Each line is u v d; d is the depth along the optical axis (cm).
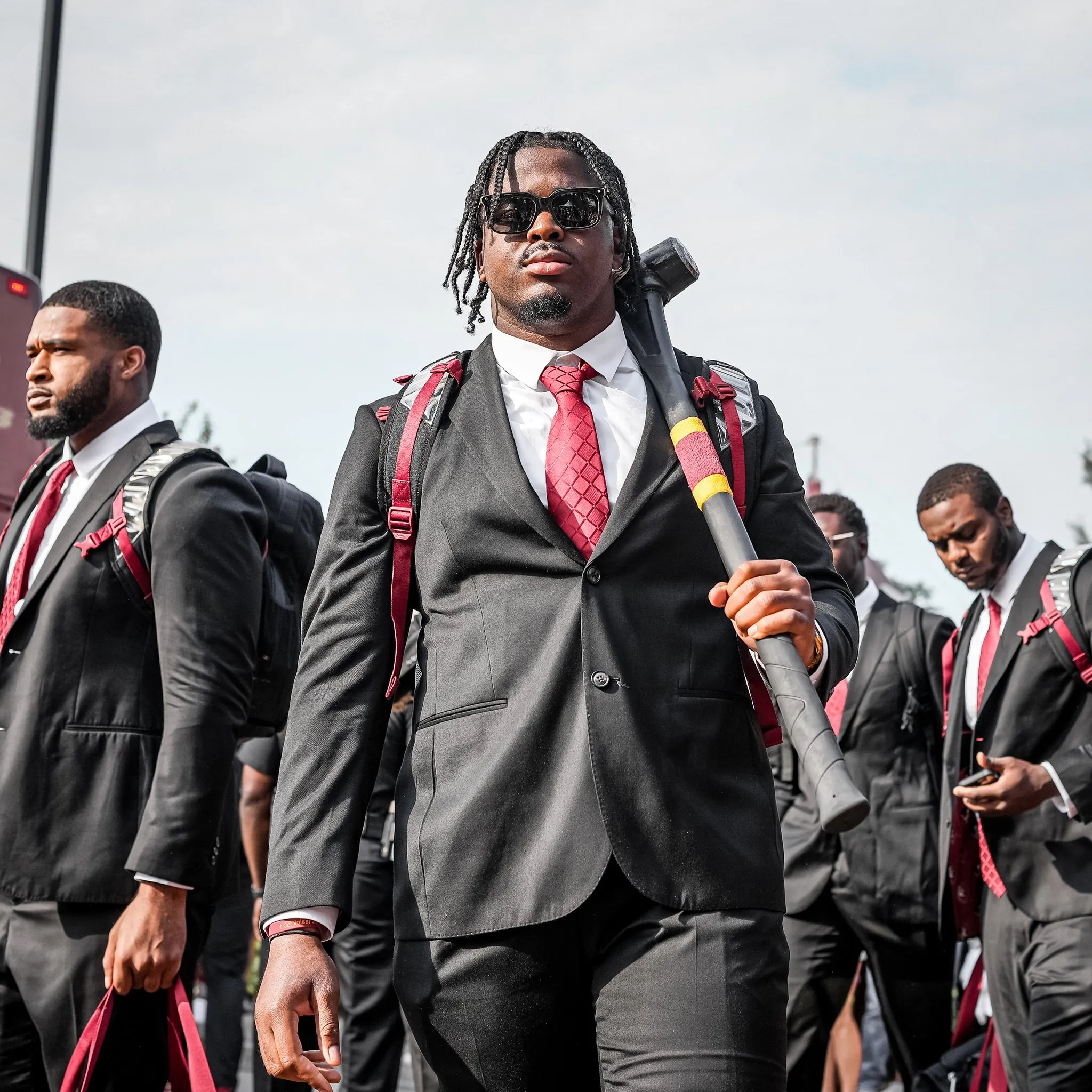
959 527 480
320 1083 210
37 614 337
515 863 213
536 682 217
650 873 208
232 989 610
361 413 248
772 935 214
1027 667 460
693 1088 200
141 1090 325
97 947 322
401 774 231
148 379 373
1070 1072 431
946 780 488
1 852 322
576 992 216
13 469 740
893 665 559
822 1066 565
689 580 224
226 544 335
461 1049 217
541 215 236
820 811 183
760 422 242
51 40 1006
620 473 229
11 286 749
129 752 329
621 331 245
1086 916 440
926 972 559
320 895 218
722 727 219
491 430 231
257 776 588
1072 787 430
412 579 237
